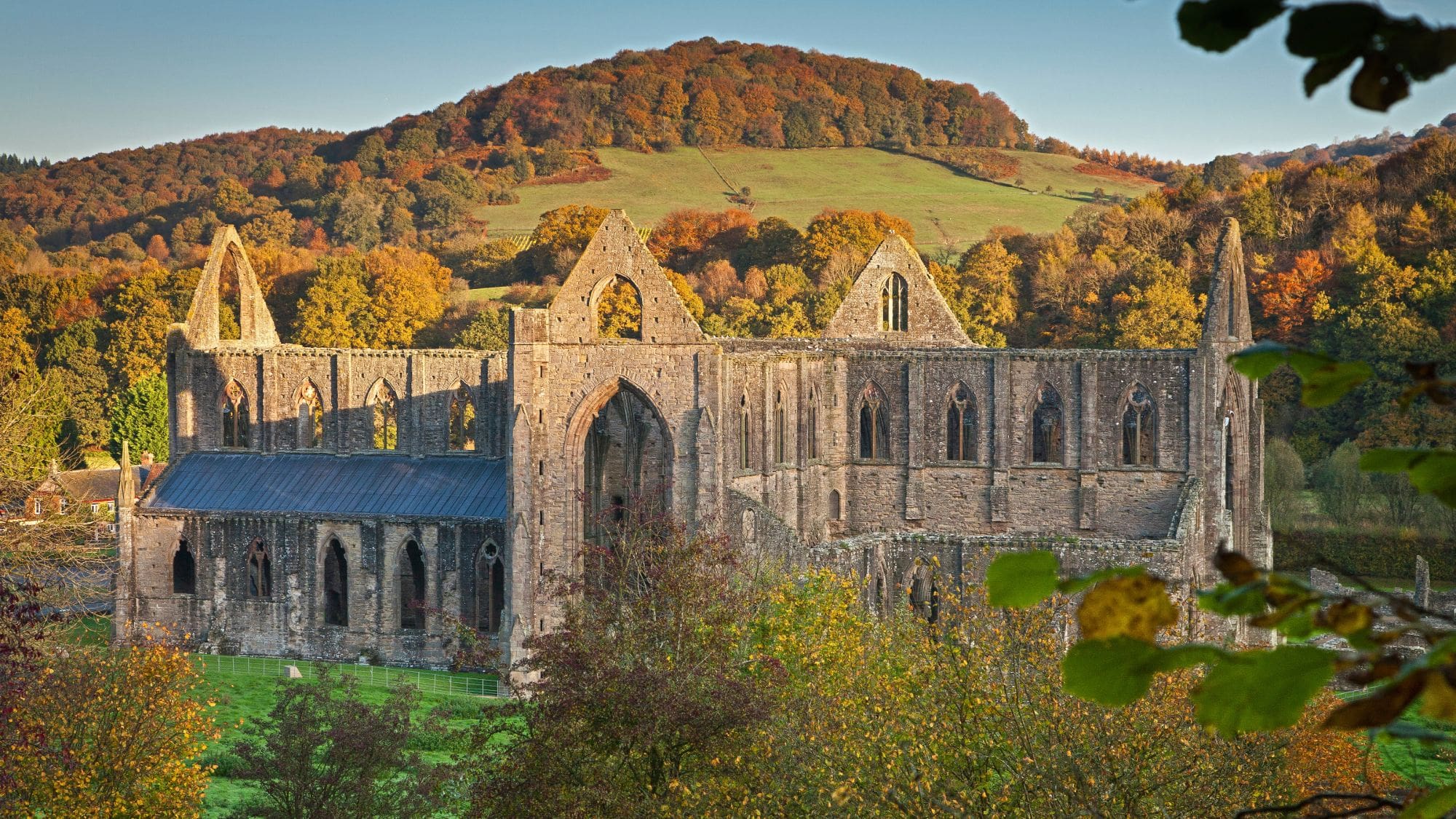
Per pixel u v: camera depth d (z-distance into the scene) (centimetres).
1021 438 10369
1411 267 15775
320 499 11138
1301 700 830
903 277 11525
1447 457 858
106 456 19662
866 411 10769
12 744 4947
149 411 19612
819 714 4769
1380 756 5706
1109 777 3981
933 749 4219
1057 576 888
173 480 11631
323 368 11638
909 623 5831
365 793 5684
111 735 5291
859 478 10731
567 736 4759
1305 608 868
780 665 5244
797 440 10244
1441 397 874
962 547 8738
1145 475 10062
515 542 9381
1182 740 4141
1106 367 10131
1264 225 18988
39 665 5491
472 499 10788
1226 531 10088
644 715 4691
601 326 19900
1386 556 13488
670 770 4972
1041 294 18812
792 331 19712
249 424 11794
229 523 11156
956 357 10469
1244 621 8150
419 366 11338
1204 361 9869
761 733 4731
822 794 4197
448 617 6312
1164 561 8194
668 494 9194
